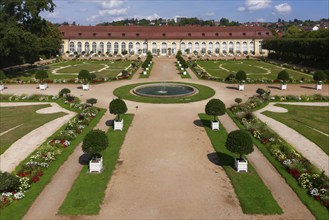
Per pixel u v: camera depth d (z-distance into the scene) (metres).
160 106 43.09
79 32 127.19
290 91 54.12
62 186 21.72
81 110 40.78
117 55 123.44
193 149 28.22
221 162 25.52
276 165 25.06
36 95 47.47
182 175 23.31
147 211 18.78
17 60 79.75
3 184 19.72
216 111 32.97
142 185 21.81
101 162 24.19
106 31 128.50
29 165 23.72
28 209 18.92
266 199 20.03
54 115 39.12
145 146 28.84
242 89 54.53
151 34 129.38
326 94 51.47
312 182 21.62
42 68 83.75
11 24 63.41
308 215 18.55
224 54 128.75
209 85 58.97
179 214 18.50
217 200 20.02
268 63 99.25
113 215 18.39
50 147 27.30
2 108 42.69
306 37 100.81
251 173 23.66
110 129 33.56
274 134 31.28
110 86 57.53
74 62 100.19
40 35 100.12
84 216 18.27
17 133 32.66
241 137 23.33
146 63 83.88
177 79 65.81
